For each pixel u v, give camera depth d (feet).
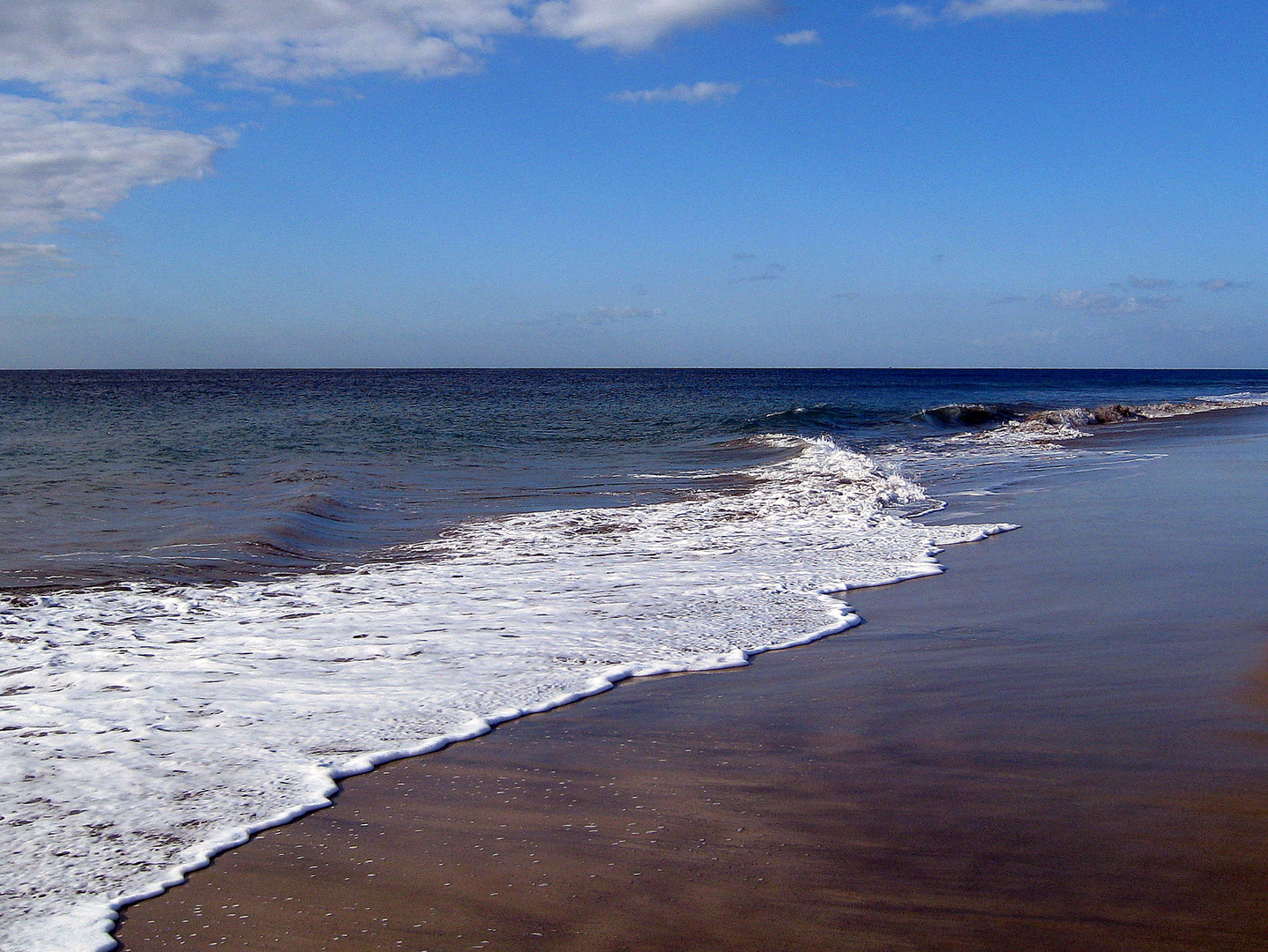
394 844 10.92
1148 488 43.73
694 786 12.46
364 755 13.78
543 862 10.41
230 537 32.86
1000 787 12.09
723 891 9.68
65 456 65.26
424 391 214.48
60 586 26.08
